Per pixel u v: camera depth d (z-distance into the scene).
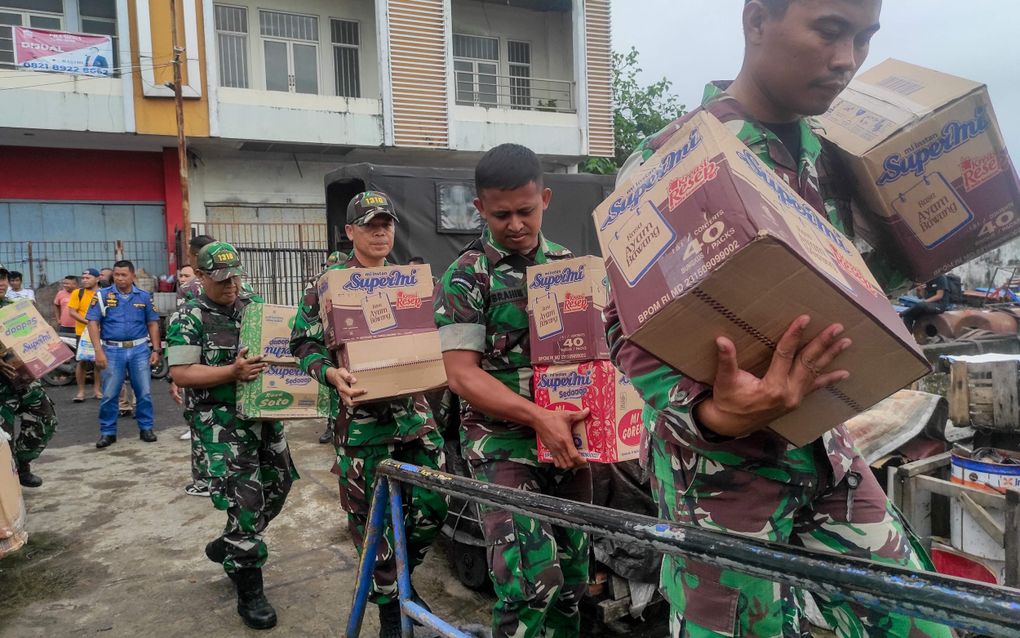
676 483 1.33
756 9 1.21
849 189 1.39
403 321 2.67
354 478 2.71
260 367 2.97
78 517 4.43
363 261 2.90
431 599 3.17
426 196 5.86
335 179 6.25
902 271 1.41
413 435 2.72
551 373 1.97
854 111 1.39
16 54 11.76
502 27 15.89
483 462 2.08
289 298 13.51
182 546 3.96
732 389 0.95
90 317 6.20
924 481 2.71
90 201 13.42
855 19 1.12
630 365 1.20
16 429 6.64
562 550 2.08
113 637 2.96
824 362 0.92
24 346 4.75
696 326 0.92
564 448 1.89
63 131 12.18
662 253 0.97
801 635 1.58
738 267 0.86
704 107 1.35
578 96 15.59
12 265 12.98
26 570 3.65
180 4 12.60
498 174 1.98
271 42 14.20
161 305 12.46
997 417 2.63
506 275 2.08
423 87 14.29
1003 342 5.94
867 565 0.90
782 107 1.26
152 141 13.10
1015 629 0.77
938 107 1.29
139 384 6.43
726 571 1.25
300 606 3.19
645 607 2.70
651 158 1.18
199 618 3.11
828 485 1.32
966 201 1.30
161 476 5.32
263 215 14.43
